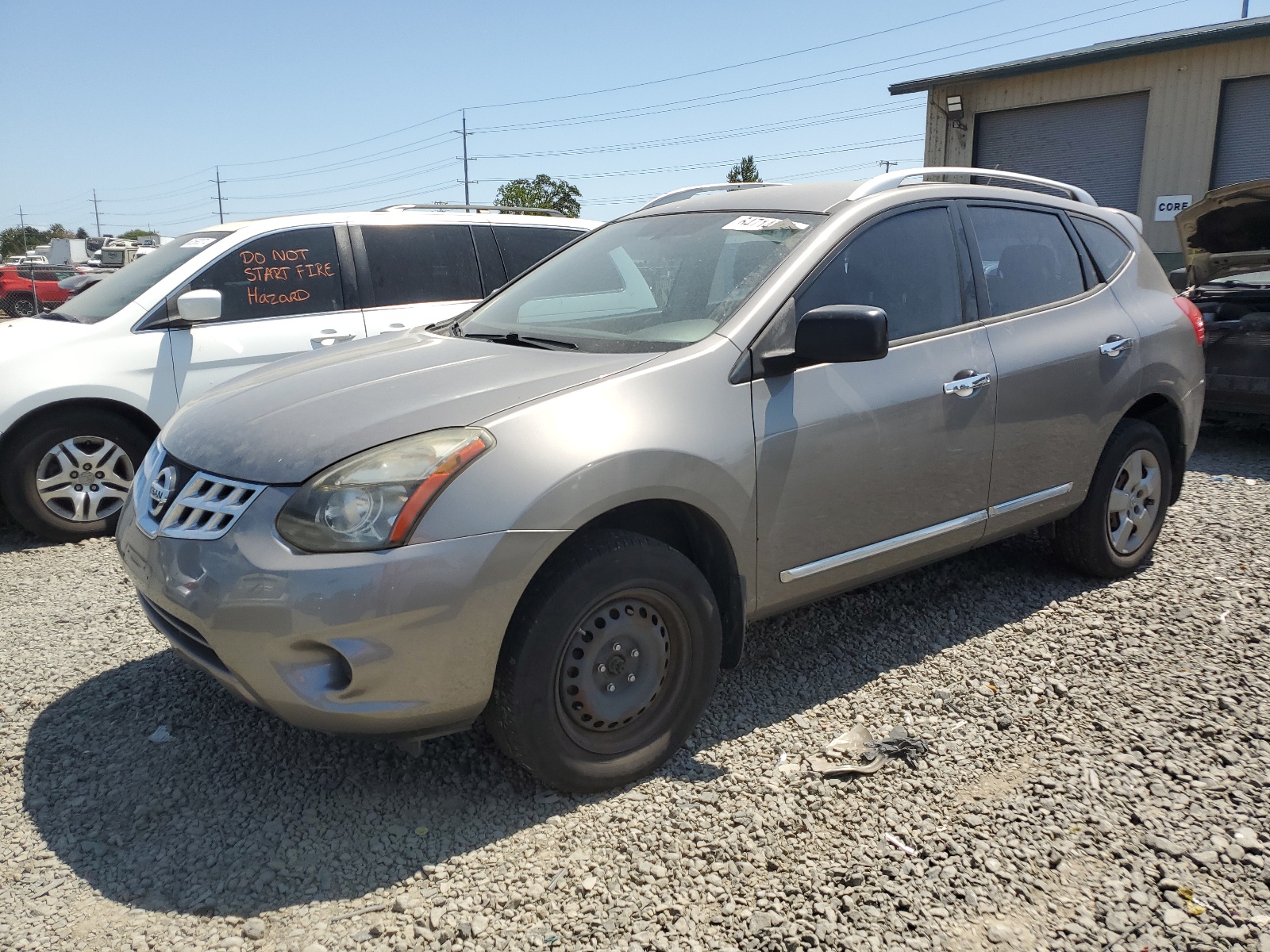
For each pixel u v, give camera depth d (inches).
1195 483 244.2
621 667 111.3
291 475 101.0
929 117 714.2
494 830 106.7
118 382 217.2
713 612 117.1
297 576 96.4
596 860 100.9
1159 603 163.9
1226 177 588.4
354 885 98.2
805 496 124.5
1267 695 132.0
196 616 100.7
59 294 986.1
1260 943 88.0
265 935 91.1
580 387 111.0
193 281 230.5
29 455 209.6
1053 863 99.3
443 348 133.3
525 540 100.7
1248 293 275.7
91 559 203.9
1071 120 650.2
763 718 129.8
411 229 261.6
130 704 135.7
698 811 109.2
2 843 105.7
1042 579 175.8
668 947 88.5
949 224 148.8
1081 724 126.0
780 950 87.8
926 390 135.9
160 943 90.2
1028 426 150.7
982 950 87.7
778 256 131.6
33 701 137.0
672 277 138.7
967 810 108.2
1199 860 98.9
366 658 96.9
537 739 105.5
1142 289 177.2
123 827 108.2
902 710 131.0
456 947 89.0
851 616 161.9
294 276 243.1
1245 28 544.7
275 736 126.7
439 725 103.3
